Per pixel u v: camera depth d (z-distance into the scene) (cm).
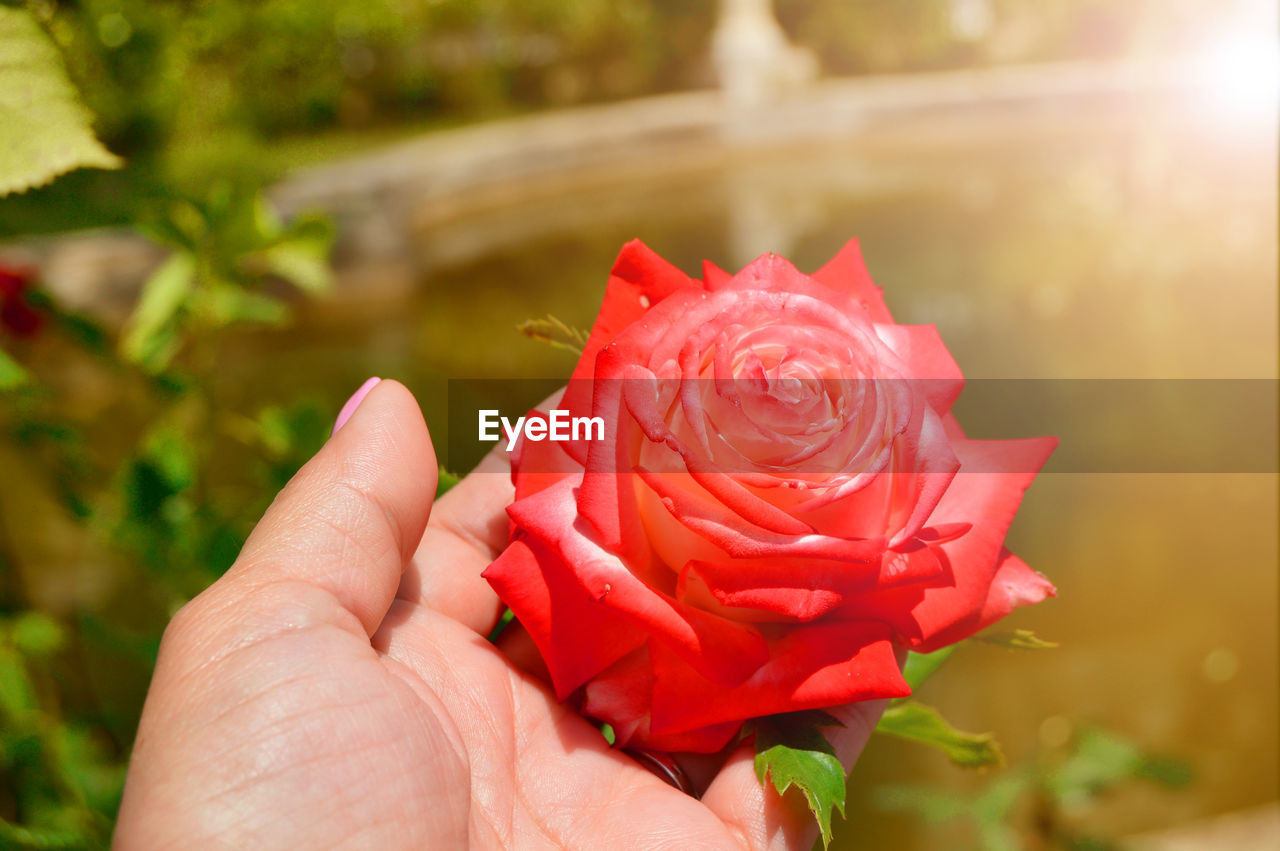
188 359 43
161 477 33
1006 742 47
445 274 116
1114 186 120
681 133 171
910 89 214
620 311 21
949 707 50
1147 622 55
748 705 19
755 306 19
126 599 46
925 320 92
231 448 58
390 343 93
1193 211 106
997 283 100
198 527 33
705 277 22
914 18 322
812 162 180
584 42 304
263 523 21
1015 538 62
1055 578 58
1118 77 195
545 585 20
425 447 22
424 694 21
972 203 141
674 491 18
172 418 38
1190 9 175
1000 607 21
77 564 48
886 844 41
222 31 165
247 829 18
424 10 275
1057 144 168
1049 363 80
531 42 310
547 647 20
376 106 284
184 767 19
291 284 86
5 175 18
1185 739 47
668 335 19
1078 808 42
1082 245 105
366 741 19
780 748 20
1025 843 34
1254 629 53
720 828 21
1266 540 59
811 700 19
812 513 18
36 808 30
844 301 20
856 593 18
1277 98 126
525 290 114
